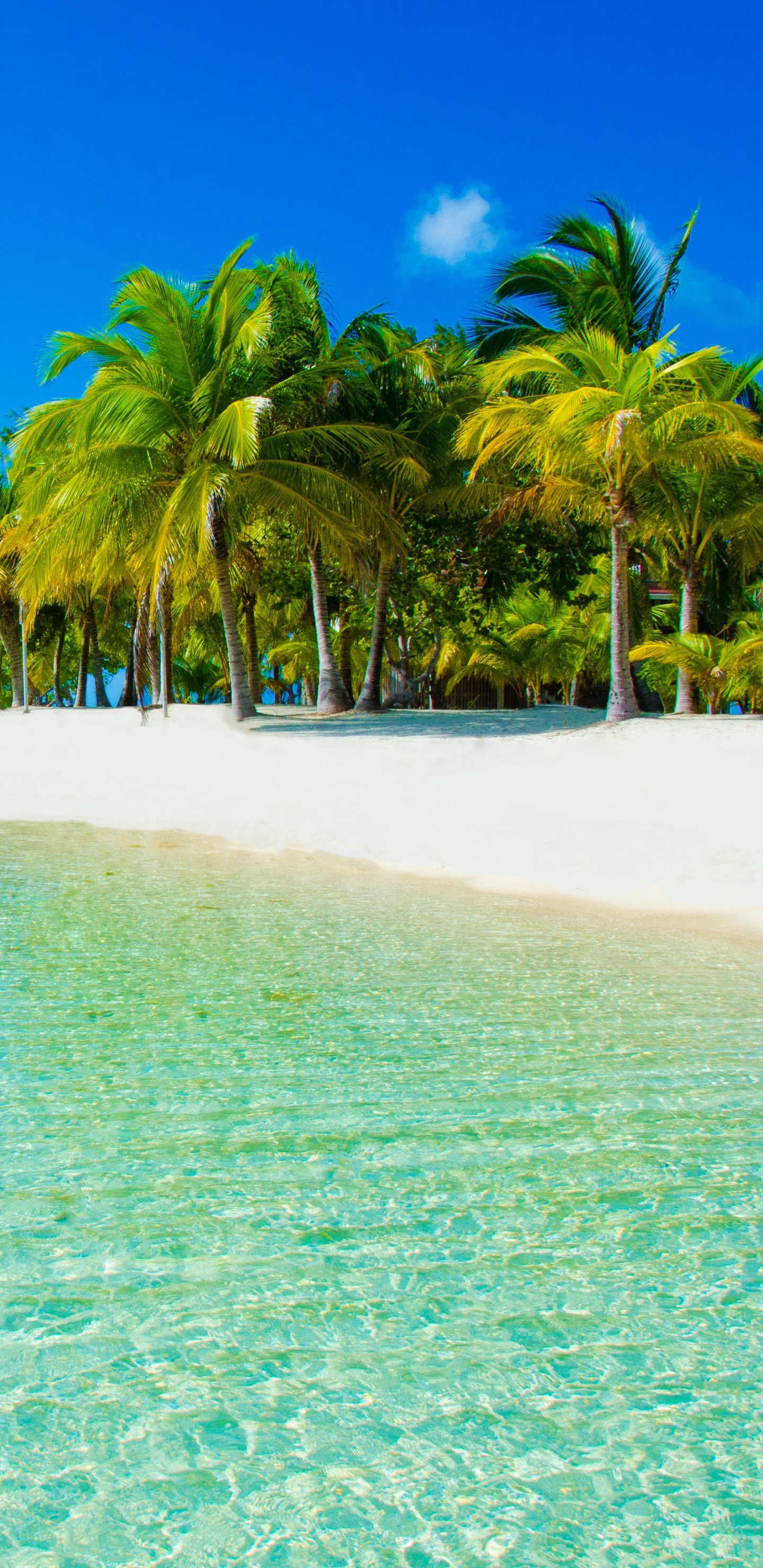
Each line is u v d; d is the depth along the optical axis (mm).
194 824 12719
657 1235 2904
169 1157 3352
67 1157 3344
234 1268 2713
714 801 10773
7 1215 2963
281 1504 1949
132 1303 2557
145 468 17922
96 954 6246
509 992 5461
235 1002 5211
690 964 6176
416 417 20375
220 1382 2279
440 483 20734
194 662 46375
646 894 8477
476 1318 2510
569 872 9258
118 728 21406
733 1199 3115
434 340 21812
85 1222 2928
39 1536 1875
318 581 22141
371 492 19734
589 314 20688
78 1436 2123
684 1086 4051
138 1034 4648
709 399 17969
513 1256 2789
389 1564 1809
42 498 19109
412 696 26766
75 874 9320
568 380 16797
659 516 18719
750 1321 2510
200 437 17719
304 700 41562
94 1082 4023
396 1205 3059
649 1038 4656
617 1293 2619
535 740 15773
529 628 30453
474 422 16594
